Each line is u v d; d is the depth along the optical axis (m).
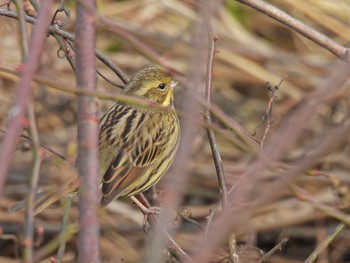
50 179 13.67
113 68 11.33
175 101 15.55
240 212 5.61
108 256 14.19
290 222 15.34
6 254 15.00
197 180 15.90
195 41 5.71
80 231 6.09
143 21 17.39
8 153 5.56
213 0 5.76
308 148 14.54
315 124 15.34
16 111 5.61
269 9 9.80
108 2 17.55
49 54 16.06
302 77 16.95
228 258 10.00
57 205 15.08
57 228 14.79
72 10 15.88
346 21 16.61
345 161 15.39
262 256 10.70
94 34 6.62
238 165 15.74
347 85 15.13
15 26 16.30
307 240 15.45
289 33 17.56
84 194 6.13
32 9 11.06
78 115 6.43
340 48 9.68
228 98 17.08
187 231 14.92
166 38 17.16
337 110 15.56
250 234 12.35
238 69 17.14
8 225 14.92
